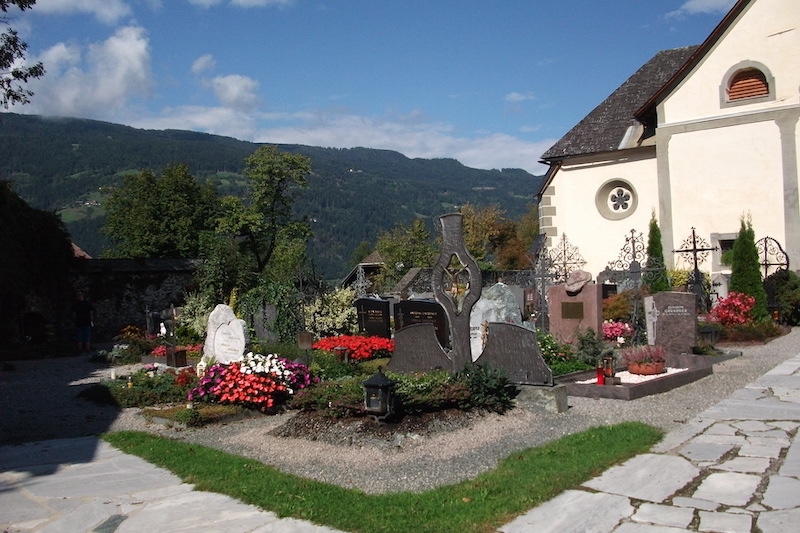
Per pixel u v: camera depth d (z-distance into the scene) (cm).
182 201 5412
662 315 1630
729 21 2541
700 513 628
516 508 648
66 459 922
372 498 698
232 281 2845
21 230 3041
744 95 2548
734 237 2547
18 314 3069
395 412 946
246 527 634
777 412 1001
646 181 2784
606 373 1217
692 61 2614
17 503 736
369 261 6444
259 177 4744
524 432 960
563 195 2977
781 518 606
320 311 2288
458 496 689
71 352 2548
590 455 809
